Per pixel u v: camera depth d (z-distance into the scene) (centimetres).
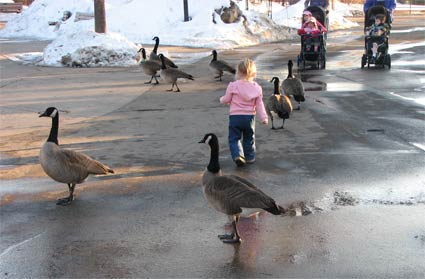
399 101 930
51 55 1584
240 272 455
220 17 2448
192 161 663
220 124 810
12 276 455
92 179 617
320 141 723
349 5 4675
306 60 1382
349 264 461
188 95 1023
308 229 507
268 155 677
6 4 4028
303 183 595
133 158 676
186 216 535
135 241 497
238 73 634
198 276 451
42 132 795
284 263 464
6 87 1138
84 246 491
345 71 1304
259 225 516
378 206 543
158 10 2545
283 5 3697
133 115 875
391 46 1888
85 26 2586
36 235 508
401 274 448
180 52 1869
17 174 637
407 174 611
